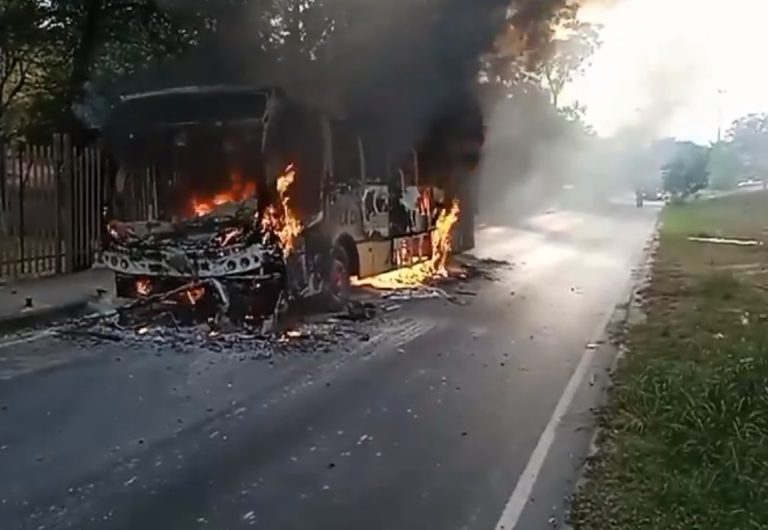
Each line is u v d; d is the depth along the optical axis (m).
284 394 8.14
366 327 11.77
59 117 18.72
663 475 5.79
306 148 12.10
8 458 6.13
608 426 7.08
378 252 14.70
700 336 10.84
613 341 11.02
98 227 16.44
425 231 17.33
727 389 7.55
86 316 12.03
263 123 11.21
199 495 5.55
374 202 14.52
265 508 5.36
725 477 5.69
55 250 15.62
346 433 6.95
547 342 10.94
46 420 7.08
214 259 11.17
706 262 21.05
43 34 18.91
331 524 5.14
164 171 11.52
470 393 8.30
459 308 13.65
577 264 20.73
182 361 9.44
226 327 11.20
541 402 7.98
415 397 8.12
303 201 12.04
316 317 12.42
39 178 15.32
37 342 10.27
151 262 11.42
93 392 8.02
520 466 6.20
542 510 5.39
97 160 16.42
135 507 5.32
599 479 5.85
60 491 5.54
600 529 5.02
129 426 6.98
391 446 6.64
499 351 10.34
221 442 6.64
